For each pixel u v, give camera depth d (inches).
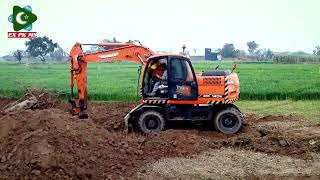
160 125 552.7
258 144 481.4
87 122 488.4
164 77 557.9
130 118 562.9
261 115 728.3
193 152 463.2
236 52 4886.8
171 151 461.4
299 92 969.5
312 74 1761.8
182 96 556.4
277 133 526.9
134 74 1904.5
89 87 1147.3
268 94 965.8
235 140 491.2
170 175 398.6
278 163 430.9
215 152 466.6
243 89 1027.9
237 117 558.3
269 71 2021.4
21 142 400.5
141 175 396.5
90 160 397.7
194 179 389.4
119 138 479.2
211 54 4195.4
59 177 363.9
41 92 799.1
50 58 4106.8
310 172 406.6
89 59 584.4
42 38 3722.9
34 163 370.3
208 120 569.6
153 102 557.6
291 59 3467.0
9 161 384.2
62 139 409.7
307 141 494.6
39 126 438.6
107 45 591.8
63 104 782.5
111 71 2187.5
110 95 964.0
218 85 557.0
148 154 450.0
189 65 554.9
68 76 1760.6
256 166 422.6
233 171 408.8
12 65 2994.6
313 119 673.6
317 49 4849.9
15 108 673.6
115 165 407.2
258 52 5334.6
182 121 589.0
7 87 1155.9
